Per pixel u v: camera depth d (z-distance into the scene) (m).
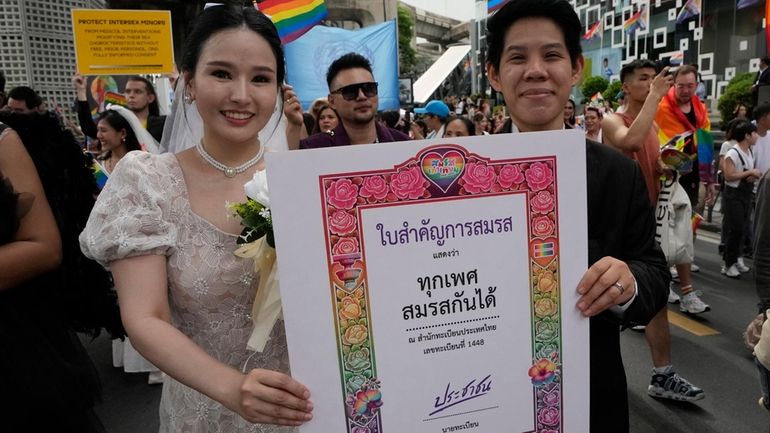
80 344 1.87
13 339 1.58
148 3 13.07
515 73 1.49
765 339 1.90
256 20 1.35
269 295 1.24
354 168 1.08
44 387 1.61
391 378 1.14
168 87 6.40
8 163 1.60
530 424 1.22
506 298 1.18
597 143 1.49
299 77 6.48
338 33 6.59
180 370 1.10
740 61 14.18
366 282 1.11
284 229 1.07
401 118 10.56
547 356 1.21
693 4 15.78
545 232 1.19
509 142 1.15
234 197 1.41
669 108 4.57
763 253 2.21
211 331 1.38
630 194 1.44
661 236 3.53
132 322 1.17
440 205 1.13
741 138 5.59
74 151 1.88
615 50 20.72
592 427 1.42
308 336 1.09
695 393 3.17
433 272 1.14
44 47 9.58
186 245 1.34
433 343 1.15
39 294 1.70
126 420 3.26
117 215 1.24
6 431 1.55
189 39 1.36
